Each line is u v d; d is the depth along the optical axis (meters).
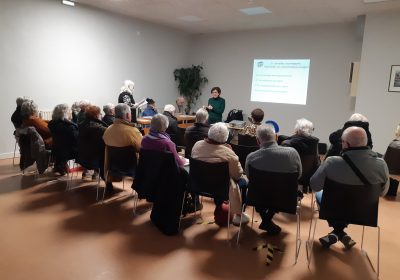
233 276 2.29
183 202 3.08
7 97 5.25
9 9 5.08
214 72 8.55
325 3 5.23
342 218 2.27
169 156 2.83
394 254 2.71
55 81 5.88
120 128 3.29
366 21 5.73
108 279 2.17
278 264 2.47
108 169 3.45
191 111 8.89
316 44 6.98
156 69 7.98
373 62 5.73
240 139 4.04
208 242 2.79
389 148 4.24
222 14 6.34
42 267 2.28
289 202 2.47
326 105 7.00
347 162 2.29
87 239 2.72
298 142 3.23
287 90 7.45
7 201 3.47
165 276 2.24
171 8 6.09
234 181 2.87
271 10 5.86
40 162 3.99
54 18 5.71
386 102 5.69
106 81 6.81
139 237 2.81
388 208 3.82
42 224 2.96
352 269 2.45
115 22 6.80
